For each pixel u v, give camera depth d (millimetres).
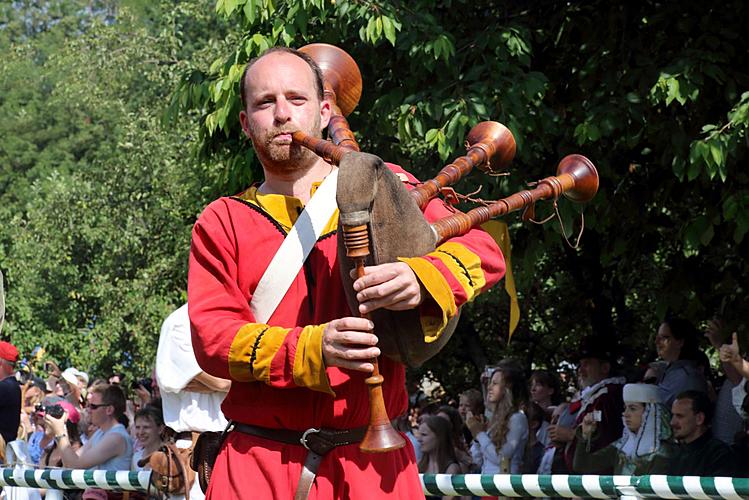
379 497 2535
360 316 2414
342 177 2283
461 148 6777
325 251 2604
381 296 2275
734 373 5418
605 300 9641
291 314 2592
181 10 19562
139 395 8648
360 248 2279
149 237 18828
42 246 20750
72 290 20766
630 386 5379
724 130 6102
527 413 6539
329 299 2594
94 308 21141
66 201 20531
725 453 5074
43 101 34906
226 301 2582
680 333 5988
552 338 13117
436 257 2396
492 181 6574
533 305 12727
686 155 6465
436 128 6652
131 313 18688
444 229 2479
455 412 7609
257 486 2553
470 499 5293
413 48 6473
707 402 5148
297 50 2730
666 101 6176
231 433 2643
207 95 7316
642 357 11781
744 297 7301
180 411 4379
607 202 7145
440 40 6355
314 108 2627
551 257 10438
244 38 6766
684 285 7656
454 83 6582
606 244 7883
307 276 2596
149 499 4508
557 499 4336
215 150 7859
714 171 5973
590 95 6957
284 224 2631
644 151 7414
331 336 2373
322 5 6422
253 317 2615
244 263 2605
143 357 18672
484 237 2586
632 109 6516
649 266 10867
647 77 6617
